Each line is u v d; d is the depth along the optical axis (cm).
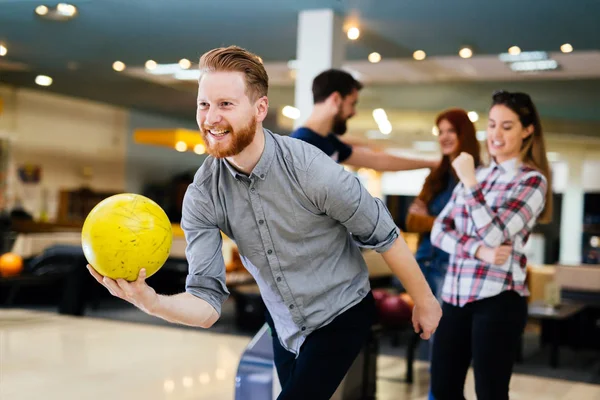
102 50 888
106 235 159
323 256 201
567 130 1477
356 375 442
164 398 442
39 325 700
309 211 193
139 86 1201
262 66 182
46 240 958
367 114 1436
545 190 272
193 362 553
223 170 196
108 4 652
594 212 1817
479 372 265
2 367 509
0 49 917
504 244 263
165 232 168
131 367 526
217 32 742
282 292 201
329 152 329
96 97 1371
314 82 332
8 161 1290
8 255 755
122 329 694
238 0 607
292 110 1314
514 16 630
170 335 671
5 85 1262
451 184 350
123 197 168
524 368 618
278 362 222
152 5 646
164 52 878
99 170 1500
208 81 176
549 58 888
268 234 196
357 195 191
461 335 274
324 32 623
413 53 814
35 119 1340
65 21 733
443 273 353
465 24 666
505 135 273
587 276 780
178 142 1190
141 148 1617
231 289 717
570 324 743
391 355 640
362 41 755
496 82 1063
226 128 176
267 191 192
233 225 198
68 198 1391
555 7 596
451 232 280
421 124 1530
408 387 507
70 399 430
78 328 690
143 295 169
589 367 638
